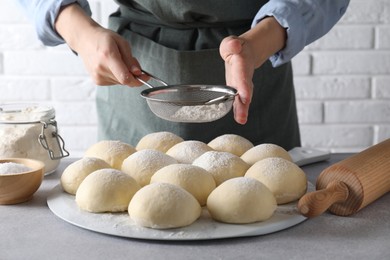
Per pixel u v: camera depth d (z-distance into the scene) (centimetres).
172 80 133
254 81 136
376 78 197
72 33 123
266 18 121
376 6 192
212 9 129
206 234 87
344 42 195
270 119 140
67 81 199
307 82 198
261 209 90
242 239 88
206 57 131
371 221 94
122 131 144
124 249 85
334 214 97
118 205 94
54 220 95
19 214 97
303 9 121
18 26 196
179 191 90
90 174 98
